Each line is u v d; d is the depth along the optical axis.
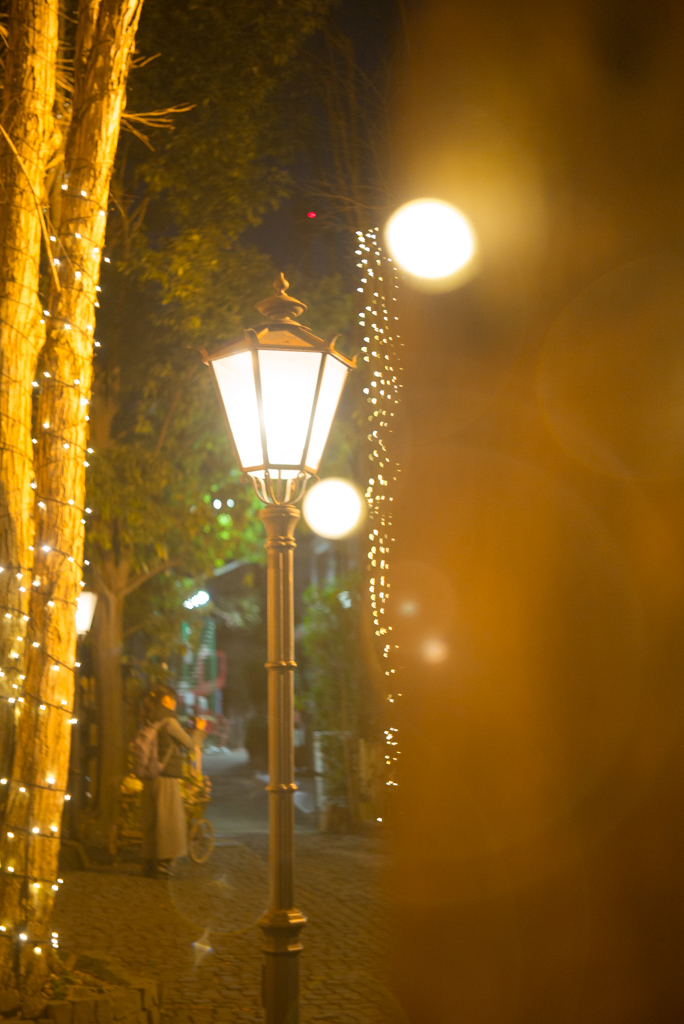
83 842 13.26
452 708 1.79
